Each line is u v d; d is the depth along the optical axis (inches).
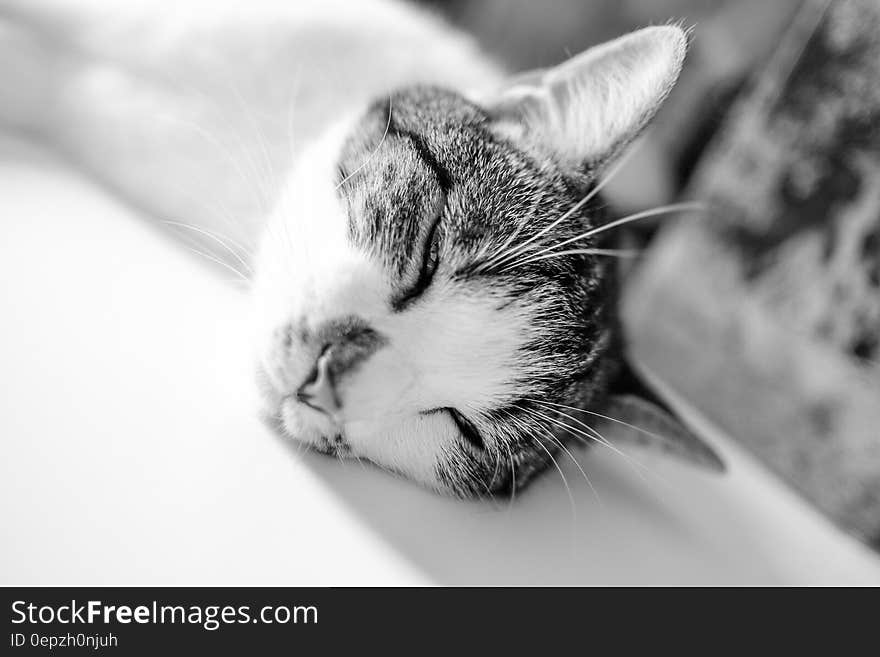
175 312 10.4
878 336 12.0
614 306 11.6
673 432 11.0
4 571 7.6
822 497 12.4
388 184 9.8
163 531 8.2
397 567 8.8
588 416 10.7
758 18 13.6
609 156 10.2
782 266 13.0
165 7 11.8
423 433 9.9
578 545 9.9
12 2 11.8
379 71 12.2
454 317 9.6
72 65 12.1
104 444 8.7
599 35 14.5
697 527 10.9
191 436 9.1
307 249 9.7
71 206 11.4
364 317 9.4
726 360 13.6
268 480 9.1
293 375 9.4
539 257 9.8
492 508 10.1
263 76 11.8
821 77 12.7
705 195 14.0
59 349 9.3
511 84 11.2
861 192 12.2
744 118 13.7
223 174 11.6
